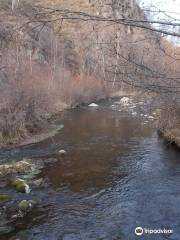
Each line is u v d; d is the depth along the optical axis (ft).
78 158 45.37
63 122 74.33
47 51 104.06
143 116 82.17
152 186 34.60
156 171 39.68
